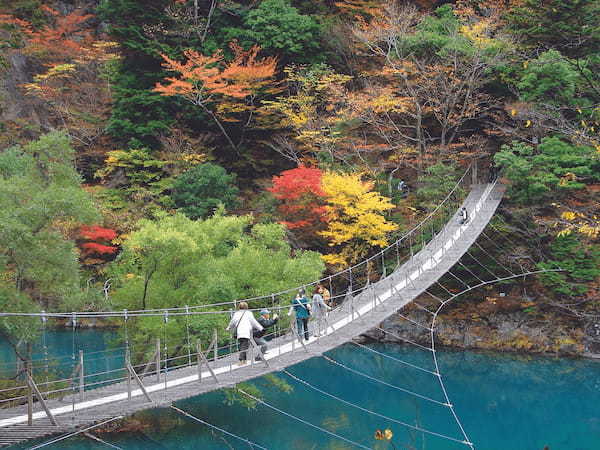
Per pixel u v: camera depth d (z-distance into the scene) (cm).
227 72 3244
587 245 2722
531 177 2803
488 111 3450
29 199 1739
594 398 2186
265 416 1997
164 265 2100
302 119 3262
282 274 2256
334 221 2956
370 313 1991
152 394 1431
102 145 3719
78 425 1252
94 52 3919
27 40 4097
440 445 1738
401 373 2536
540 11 2881
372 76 3588
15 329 1634
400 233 3014
